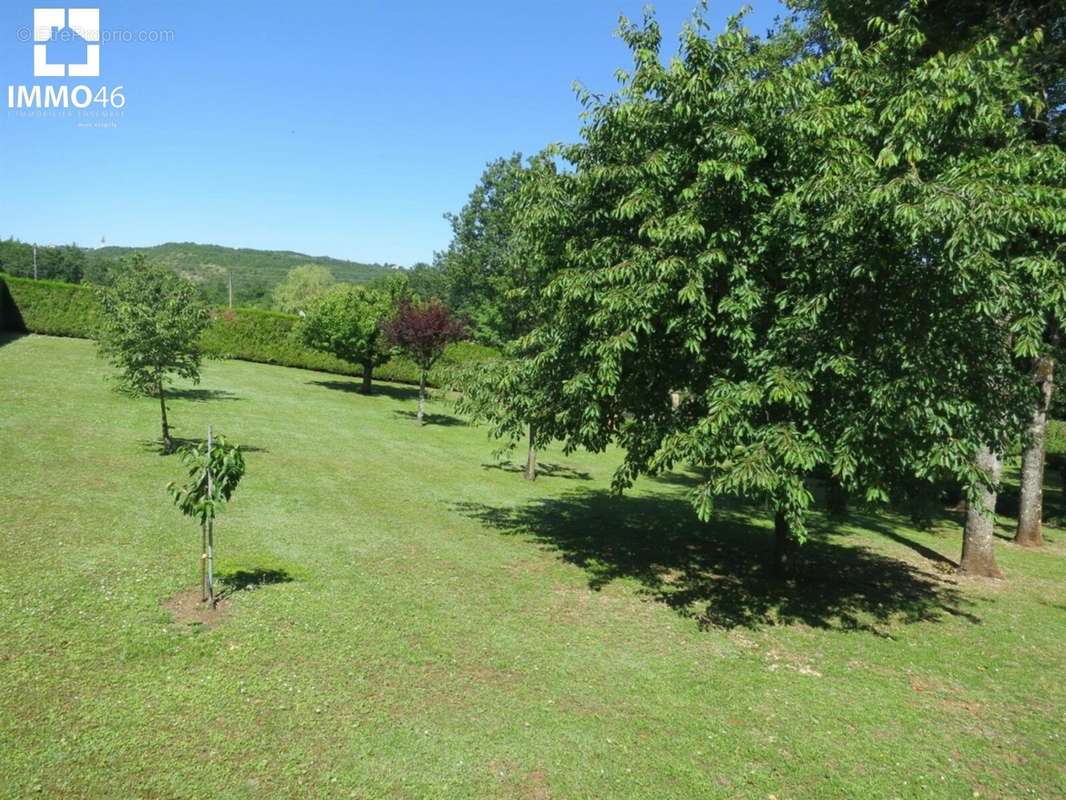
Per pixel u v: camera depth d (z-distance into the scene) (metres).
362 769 4.43
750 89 7.23
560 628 7.20
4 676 5.07
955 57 7.04
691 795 4.48
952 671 6.90
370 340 26.86
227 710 4.96
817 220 6.62
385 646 6.29
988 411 7.34
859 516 15.41
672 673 6.33
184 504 6.58
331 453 15.98
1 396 16.50
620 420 8.60
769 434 6.48
